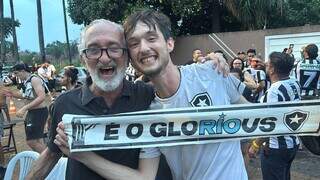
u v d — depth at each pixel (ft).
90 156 4.08
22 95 12.85
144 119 4.17
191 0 33.40
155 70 3.93
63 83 13.57
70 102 4.16
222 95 4.37
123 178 4.08
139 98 4.26
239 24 38.40
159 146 4.23
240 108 4.38
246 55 19.27
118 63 3.93
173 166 4.44
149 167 4.26
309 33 27.43
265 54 29.14
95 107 4.11
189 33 38.75
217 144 4.35
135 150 4.22
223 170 4.35
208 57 4.44
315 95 12.14
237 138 4.40
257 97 11.68
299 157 12.99
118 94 4.17
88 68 3.97
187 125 4.27
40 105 12.34
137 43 3.91
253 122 4.46
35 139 12.31
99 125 4.10
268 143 7.50
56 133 4.20
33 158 7.08
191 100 4.24
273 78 8.10
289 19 36.73
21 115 12.17
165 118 4.23
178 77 4.19
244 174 4.53
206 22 38.29
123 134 4.17
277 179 7.57
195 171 4.41
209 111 4.27
